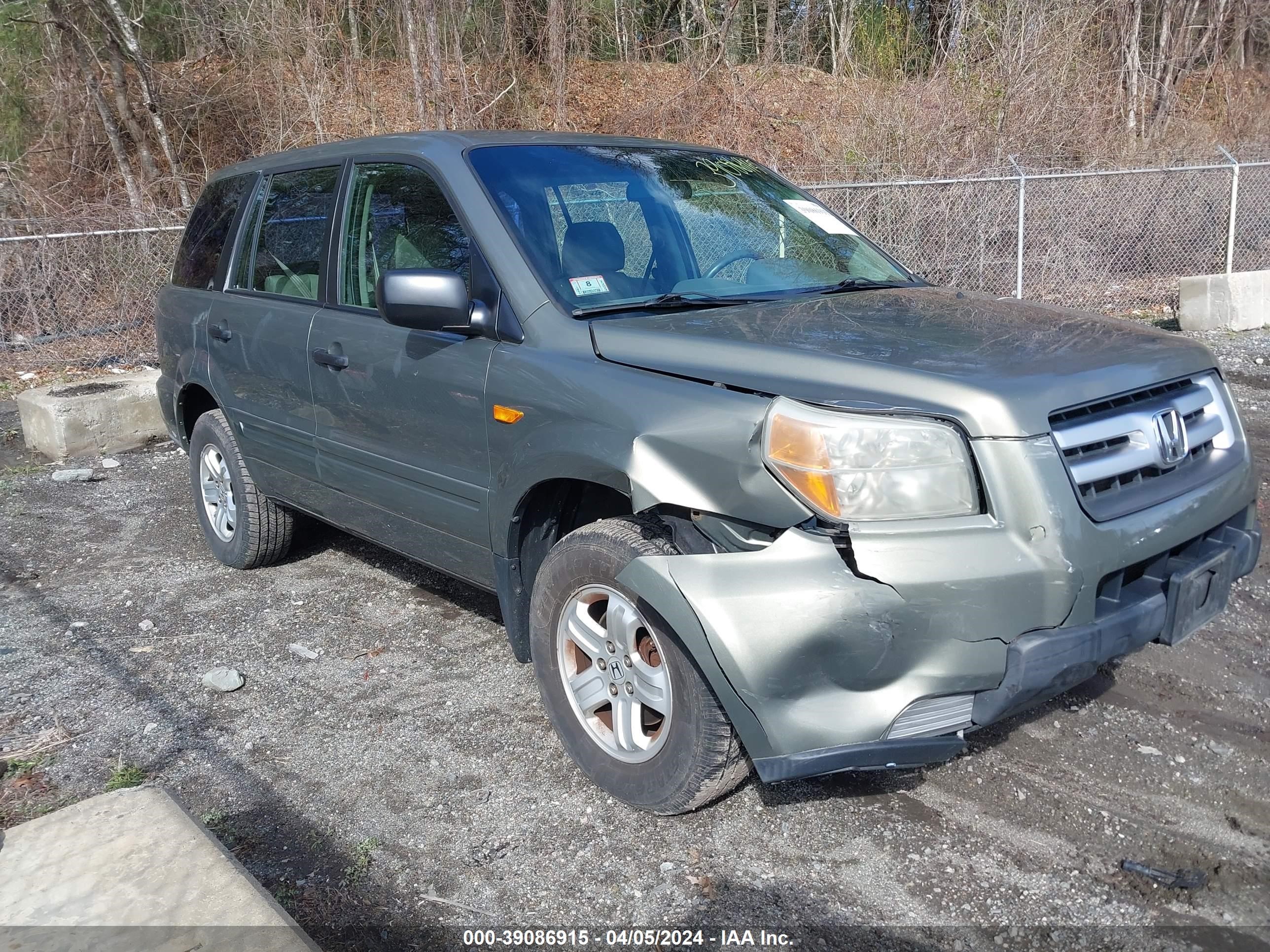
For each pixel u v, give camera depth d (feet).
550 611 10.00
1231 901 8.14
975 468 7.79
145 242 36.73
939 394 7.92
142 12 52.39
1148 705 11.05
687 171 13.16
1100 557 7.95
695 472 8.42
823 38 69.92
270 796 10.26
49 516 20.39
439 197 11.62
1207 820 9.13
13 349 35.14
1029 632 7.80
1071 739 10.48
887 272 13.09
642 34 67.05
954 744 7.98
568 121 58.23
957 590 7.65
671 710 8.84
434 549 11.96
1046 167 47.98
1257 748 10.18
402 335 11.60
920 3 64.03
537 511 10.46
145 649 13.87
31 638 14.42
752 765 9.04
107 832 8.75
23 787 10.48
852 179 47.09
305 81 54.29
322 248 13.33
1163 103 58.49
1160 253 41.81
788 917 8.21
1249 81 65.05
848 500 7.75
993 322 9.93
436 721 11.60
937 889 8.45
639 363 9.36
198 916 7.66
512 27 56.85
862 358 8.50
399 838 9.48
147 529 19.34
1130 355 8.98
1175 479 8.90
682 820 9.50
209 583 16.25
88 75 49.44
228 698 12.39
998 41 53.11
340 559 17.03
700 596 7.98
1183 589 8.68
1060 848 8.87
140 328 36.76
